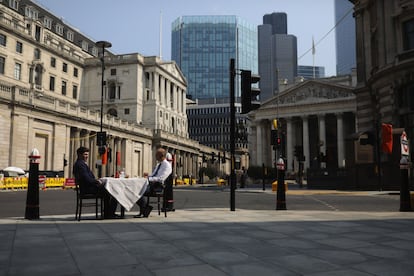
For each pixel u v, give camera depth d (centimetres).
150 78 8081
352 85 9275
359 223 914
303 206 1598
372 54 3509
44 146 4656
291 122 9588
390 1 3133
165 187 1224
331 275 437
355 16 3881
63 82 7225
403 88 2989
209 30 16738
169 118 8800
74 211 1312
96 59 7912
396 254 555
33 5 7256
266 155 10006
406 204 1295
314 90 9294
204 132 14450
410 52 2908
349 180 3391
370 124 3638
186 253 555
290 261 507
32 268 466
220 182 6444
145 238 680
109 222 910
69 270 457
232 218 1014
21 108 4256
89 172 958
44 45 6550
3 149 4056
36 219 970
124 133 6291
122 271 452
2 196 2391
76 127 5150
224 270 457
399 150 2903
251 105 1251
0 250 573
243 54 16812
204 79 16475
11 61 5809
